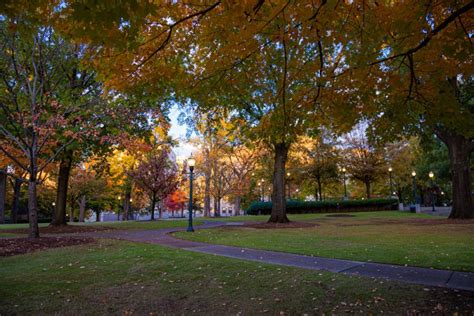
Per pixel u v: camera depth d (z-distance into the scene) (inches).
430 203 2304.4
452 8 207.5
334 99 257.4
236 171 1477.6
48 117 491.2
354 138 1557.6
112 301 197.9
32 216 471.8
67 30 170.7
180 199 1982.0
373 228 654.5
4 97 506.3
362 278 241.4
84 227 721.6
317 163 1531.7
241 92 264.1
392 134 290.2
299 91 272.1
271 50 224.2
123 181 1401.3
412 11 189.8
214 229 675.4
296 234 557.9
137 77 229.5
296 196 2325.3
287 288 219.3
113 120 553.3
